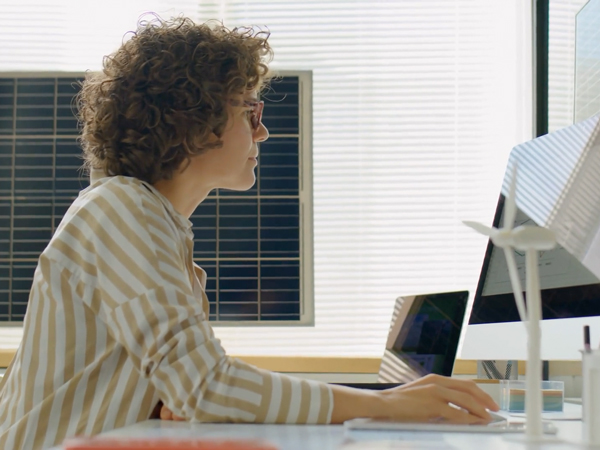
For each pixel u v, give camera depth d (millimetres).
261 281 2934
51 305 953
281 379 828
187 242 1074
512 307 1351
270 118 2994
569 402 1475
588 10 2127
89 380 938
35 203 2984
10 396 1002
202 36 1147
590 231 1137
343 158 2959
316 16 2998
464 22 2959
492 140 2900
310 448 574
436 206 2902
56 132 2988
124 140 1108
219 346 839
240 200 2986
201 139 1104
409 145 2934
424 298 1591
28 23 2975
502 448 581
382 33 2980
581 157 1232
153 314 827
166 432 692
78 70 2969
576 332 1148
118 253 883
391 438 651
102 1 2955
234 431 714
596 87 2051
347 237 2922
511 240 620
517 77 2881
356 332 2871
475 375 2627
